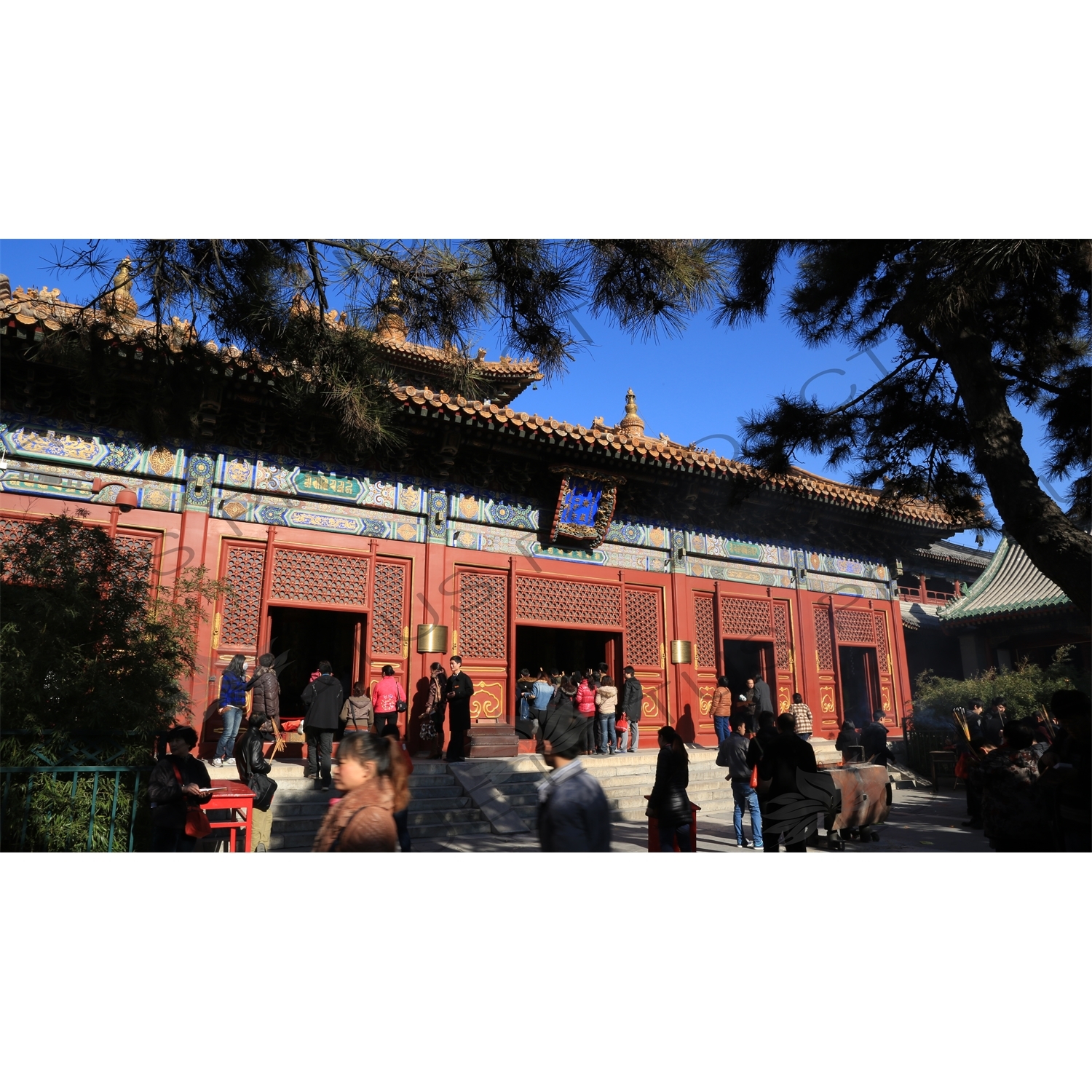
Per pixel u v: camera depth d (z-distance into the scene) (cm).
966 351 652
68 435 1080
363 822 372
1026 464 614
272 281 543
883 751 1320
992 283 580
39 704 582
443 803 1046
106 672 621
